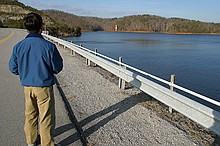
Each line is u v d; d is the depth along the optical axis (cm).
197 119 432
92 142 443
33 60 339
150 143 450
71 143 426
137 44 5322
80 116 569
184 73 1784
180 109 481
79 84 892
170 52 3538
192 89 1312
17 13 13250
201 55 3167
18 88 794
